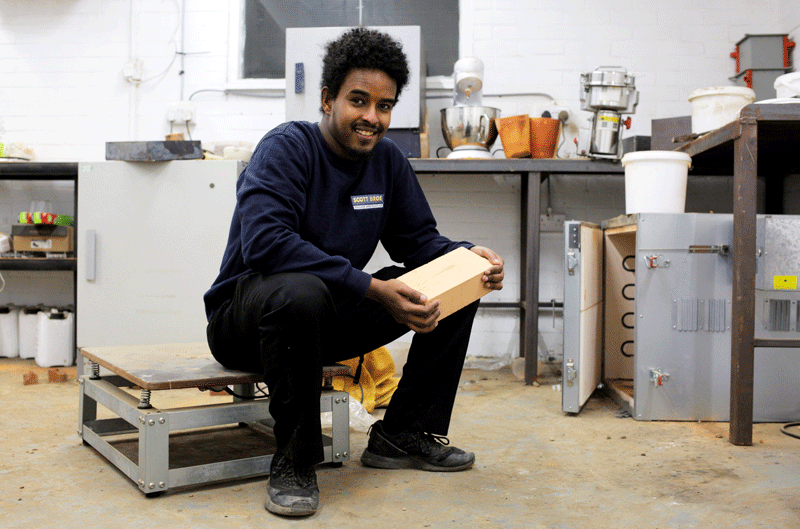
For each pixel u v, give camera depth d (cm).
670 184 221
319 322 118
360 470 152
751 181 184
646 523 121
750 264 182
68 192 362
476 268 136
